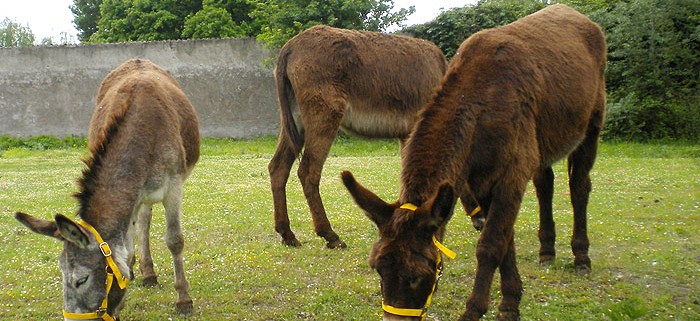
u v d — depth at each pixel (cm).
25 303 477
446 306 467
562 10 539
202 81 1639
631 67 1452
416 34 1536
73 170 1192
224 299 484
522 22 480
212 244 639
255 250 613
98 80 1627
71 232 338
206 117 1650
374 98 631
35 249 625
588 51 510
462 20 1503
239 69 1638
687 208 745
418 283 307
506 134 384
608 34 1477
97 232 362
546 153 449
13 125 1622
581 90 470
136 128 426
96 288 349
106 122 432
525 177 398
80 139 1627
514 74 400
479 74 395
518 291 429
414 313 307
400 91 639
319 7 1576
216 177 1065
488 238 394
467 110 377
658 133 1455
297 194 914
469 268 547
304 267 561
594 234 638
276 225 633
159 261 582
